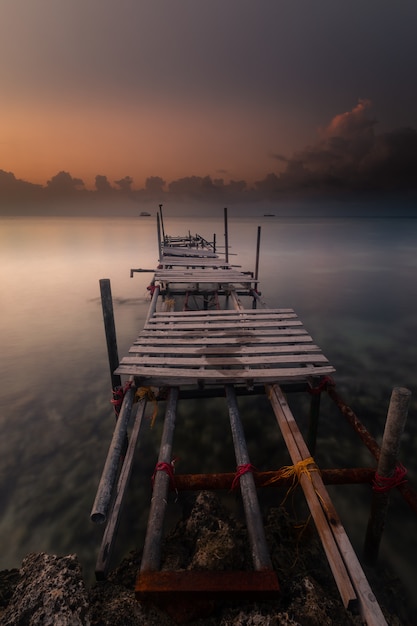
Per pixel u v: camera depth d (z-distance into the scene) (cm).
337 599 394
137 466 759
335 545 349
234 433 509
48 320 1906
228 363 597
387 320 1898
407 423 914
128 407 562
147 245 6681
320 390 610
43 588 376
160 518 383
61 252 5444
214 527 458
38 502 677
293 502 633
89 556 562
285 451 809
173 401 581
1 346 1523
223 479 450
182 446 822
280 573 416
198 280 1225
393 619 416
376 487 455
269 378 599
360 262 4319
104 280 636
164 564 408
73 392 1117
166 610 337
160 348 654
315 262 4328
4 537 599
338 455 797
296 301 2322
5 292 2598
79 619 347
